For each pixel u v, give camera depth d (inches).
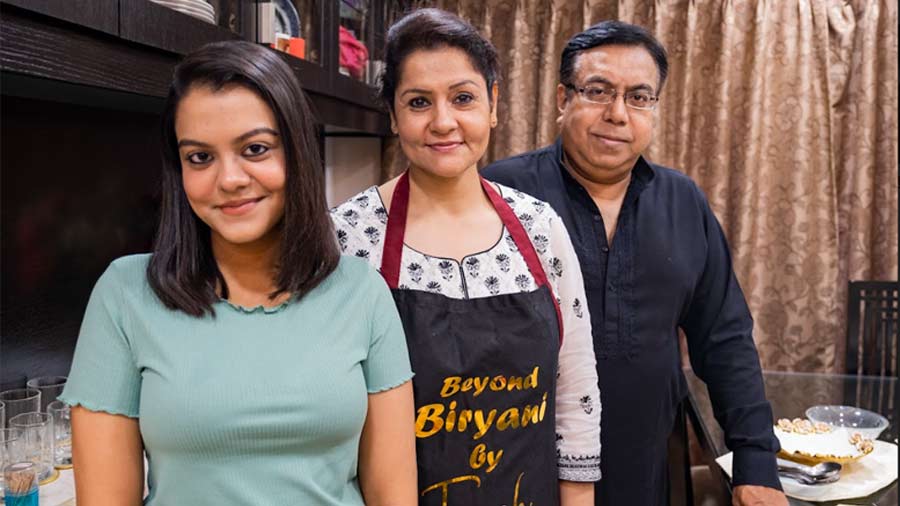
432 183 44.0
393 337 38.5
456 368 41.2
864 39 113.4
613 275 60.1
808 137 115.3
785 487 60.1
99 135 67.7
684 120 116.7
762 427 60.6
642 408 60.7
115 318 34.7
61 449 58.6
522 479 43.2
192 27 51.4
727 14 113.8
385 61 43.6
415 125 41.5
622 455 60.9
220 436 33.1
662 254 60.7
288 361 34.5
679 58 116.8
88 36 40.6
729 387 63.3
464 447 41.7
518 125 120.6
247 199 34.2
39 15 36.2
